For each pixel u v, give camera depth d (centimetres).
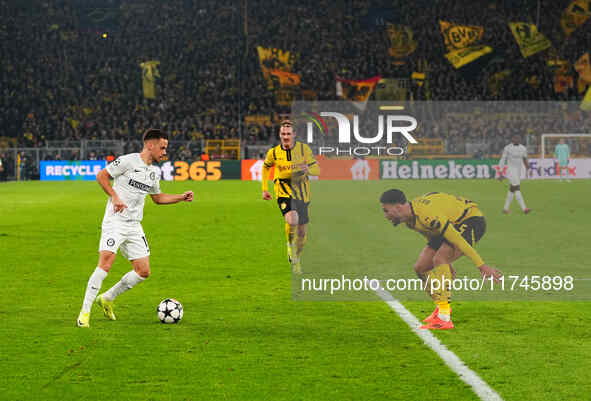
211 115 14100
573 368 1714
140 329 2119
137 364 1762
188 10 16938
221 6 16938
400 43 15625
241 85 15125
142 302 2530
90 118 14175
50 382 1627
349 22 16738
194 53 16038
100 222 5425
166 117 14275
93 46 16075
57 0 16562
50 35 16038
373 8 16838
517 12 16650
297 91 14538
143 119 14088
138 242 2206
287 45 16250
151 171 2198
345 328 2125
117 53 16038
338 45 16200
